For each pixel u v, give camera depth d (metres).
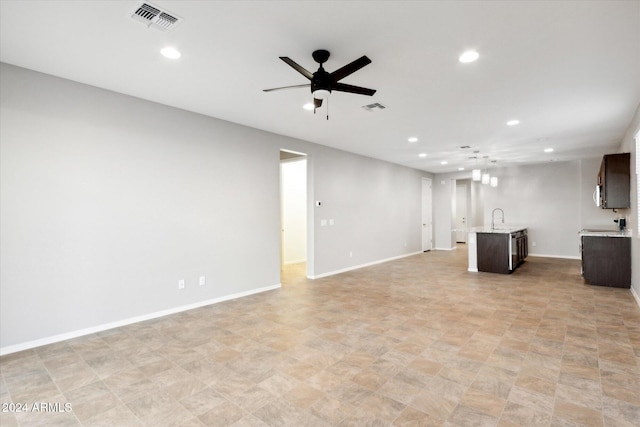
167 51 2.78
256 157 5.21
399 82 3.39
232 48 2.72
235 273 4.91
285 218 8.16
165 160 4.12
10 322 3.05
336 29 2.43
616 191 5.27
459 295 4.98
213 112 4.41
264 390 2.38
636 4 2.11
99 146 3.58
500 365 2.72
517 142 6.24
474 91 3.65
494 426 1.96
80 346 3.18
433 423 1.99
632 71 3.14
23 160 3.12
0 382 2.53
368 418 2.05
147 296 3.96
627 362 2.74
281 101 3.97
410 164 9.03
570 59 2.90
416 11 2.21
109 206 3.66
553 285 5.58
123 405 2.22
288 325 3.73
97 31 2.47
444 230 10.91
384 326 3.67
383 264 7.95
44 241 3.24
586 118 4.68
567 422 1.99
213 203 4.62
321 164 6.48
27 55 2.86
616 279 5.36
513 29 2.43
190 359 2.89
